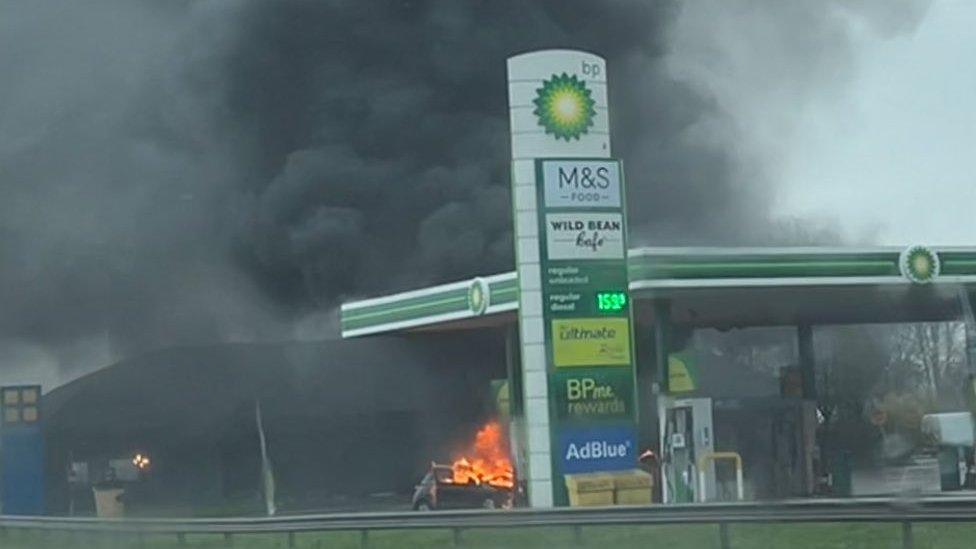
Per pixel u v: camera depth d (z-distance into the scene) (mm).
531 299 30969
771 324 49156
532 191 31156
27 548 32562
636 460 30938
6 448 43312
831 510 20609
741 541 23219
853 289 39469
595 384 30875
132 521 30141
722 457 35875
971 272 39281
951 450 40594
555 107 31344
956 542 21469
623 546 23859
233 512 51406
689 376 38500
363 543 26375
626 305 31406
